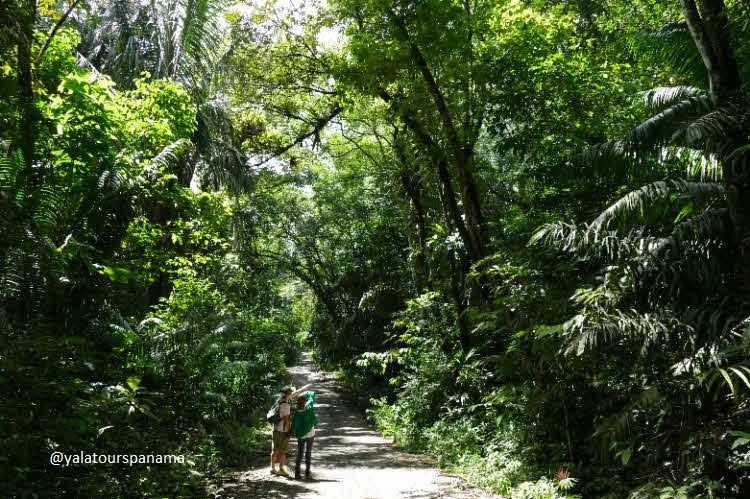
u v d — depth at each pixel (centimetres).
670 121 646
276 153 1950
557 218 1032
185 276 1240
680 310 586
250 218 2733
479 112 1164
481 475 870
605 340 583
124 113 933
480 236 1154
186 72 1243
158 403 859
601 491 724
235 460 1001
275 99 1733
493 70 1113
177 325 1015
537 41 1117
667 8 1124
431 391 1390
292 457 1112
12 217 622
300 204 3150
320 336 3322
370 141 2095
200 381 979
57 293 657
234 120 1744
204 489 753
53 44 855
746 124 579
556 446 836
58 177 754
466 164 1179
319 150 2330
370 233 2703
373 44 1069
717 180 670
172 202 1098
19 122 706
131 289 899
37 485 510
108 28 1236
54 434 531
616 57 1233
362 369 2509
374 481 875
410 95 1090
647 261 602
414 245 1723
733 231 568
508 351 895
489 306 1062
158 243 1124
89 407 571
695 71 823
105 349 759
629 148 667
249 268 2734
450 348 1546
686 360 594
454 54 1111
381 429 1552
